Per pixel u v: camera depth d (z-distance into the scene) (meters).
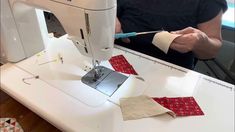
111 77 0.74
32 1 0.69
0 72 0.78
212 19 0.93
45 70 0.79
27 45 0.84
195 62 1.10
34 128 0.67
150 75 0.75
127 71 0.77
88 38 0.62
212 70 1.01
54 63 0.82
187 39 0.73
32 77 0.75
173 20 0.96
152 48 1.01
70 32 0.65
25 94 0.68
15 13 0.77
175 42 0.74
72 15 0.60
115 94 0.68
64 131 0.59
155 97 0.66
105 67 0.79
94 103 0.65
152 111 0.60
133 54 0.86
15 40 0.80
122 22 1.07
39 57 0.86
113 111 0.62
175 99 0.65
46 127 0.67
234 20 1.31
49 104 0.65
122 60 0.82
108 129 0.57
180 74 0.75
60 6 0.61
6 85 0.72
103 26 0.58
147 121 0.58
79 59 0.84
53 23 1.04
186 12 0.95
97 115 0.61
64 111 0.62
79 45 0.68
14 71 0.79
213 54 0.97
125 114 0.60
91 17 0.57
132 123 0.58
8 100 0.77
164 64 0.80
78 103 0.65
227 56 1.31
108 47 0.65
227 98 0.65
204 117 0.59
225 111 0.61
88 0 0.55
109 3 0.56
